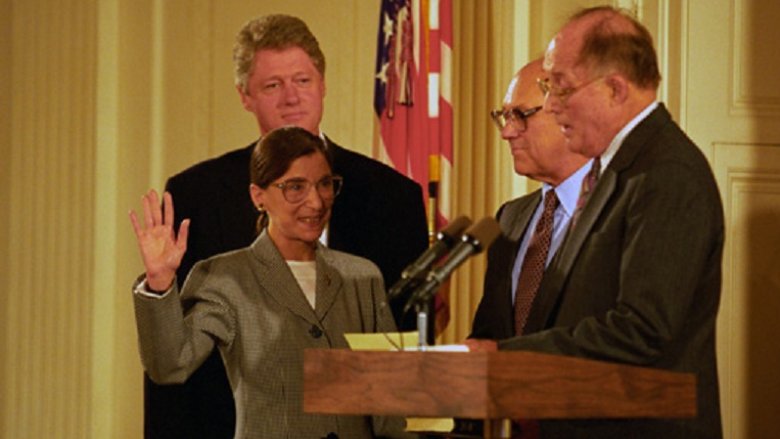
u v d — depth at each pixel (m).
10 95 11.68
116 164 11.66
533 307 6.36
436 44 10.58
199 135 11.73
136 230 6.34
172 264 6.30
